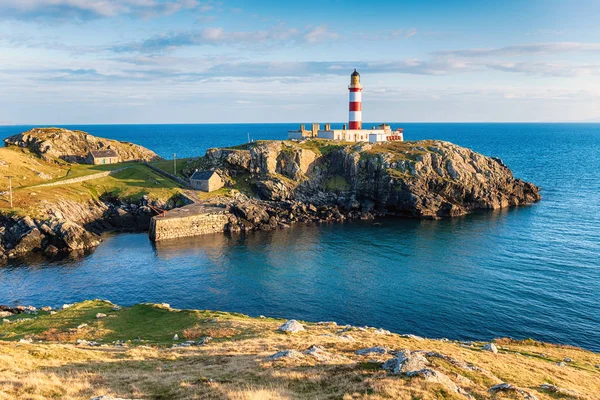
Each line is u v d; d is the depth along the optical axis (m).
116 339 46.53
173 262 101.56
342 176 164.50
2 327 53.41
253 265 99.25
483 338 65.31
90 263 100.56
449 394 26.25
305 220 139.38
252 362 33.16
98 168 170.00
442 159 160.62
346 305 77.50
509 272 91.06
